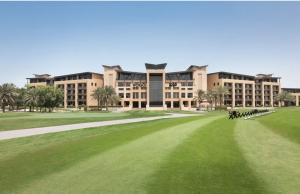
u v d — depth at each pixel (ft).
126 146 42.37
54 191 21.97
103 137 54.29
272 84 413.80
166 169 27.91
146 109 320.09
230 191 21.33
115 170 27.94
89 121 102.37
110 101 288.51
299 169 27.35
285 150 36.96
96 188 22.47
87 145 44.29
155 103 345.92
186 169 27.78
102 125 85.25
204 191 21.38
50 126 82.64
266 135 51.65
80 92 374.02
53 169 28.89
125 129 70.69
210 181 23.86
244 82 382.01
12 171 28.32
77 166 29.96
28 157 35.35
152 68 386.52
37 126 81.61
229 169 27.63
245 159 31.89
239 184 22.99
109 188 22.38
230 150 37.35
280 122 74.33
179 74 393.09
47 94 254.06
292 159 31.68
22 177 26.12
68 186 23.13
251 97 396.37
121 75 392.27
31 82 437.17
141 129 69.05
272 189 21.67
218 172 26.61
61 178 25.55
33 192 21.84
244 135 52.11
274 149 37.78
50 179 25.30
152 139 49.47
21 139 53.67
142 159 32.71
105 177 25.53
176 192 21.18
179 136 52.44
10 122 88.12
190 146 40.83
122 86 369.71
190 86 361.71
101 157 34.42
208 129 63.52
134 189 22.03
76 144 45.70
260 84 411.34
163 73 345.10
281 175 25.39
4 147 43.88
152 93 347.36
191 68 392.68
